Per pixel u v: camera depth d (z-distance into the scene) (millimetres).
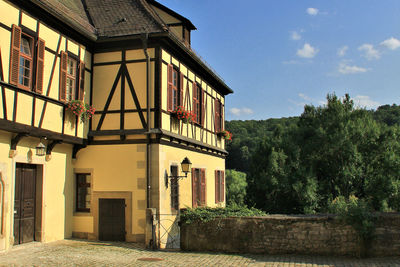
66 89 10789
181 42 12406
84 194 11961
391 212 9875
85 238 11562
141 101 11492
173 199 12375
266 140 24859
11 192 8953
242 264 8469
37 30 9531
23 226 9672
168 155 11961
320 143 23125
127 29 11828
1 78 8266
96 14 12805
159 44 11562
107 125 11688
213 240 9977
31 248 9422
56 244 10219
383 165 21469
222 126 19156
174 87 12750
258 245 9719
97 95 11867
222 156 18859
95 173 11656
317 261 8773
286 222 9648
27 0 9031
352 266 8242
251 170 24141
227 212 10281
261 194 22844
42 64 9602
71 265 7848
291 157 23047
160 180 11250
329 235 9414
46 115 9742
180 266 8203
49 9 9633
